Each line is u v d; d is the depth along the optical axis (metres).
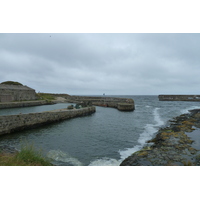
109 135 17.17
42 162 7.12
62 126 21.00
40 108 41.12
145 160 9.53
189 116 28.70
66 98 81.06
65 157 10.98
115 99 62.88
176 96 98.88
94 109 38.22
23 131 17.58
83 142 14.57
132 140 15.37
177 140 13.66
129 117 30.45
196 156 10.09
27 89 54.56
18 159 6.54
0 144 13.20
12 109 37.91
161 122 25.25
